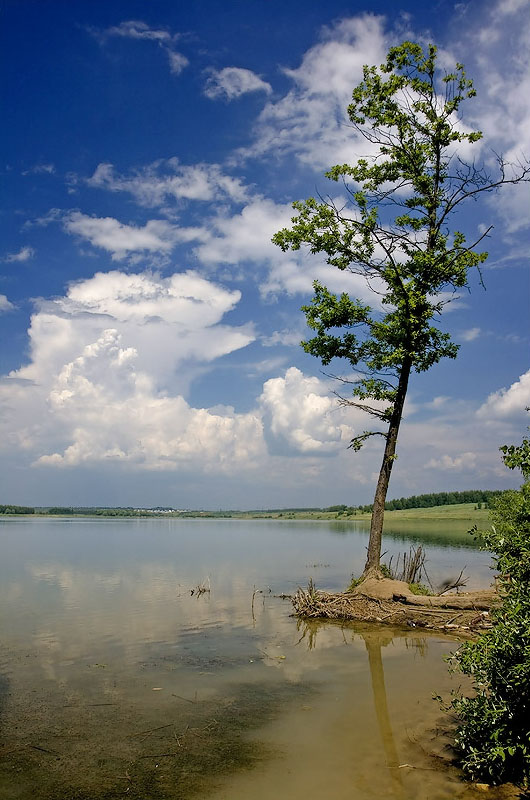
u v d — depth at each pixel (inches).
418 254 798.5
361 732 338.6
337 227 824.9
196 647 545.3
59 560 1362.0
